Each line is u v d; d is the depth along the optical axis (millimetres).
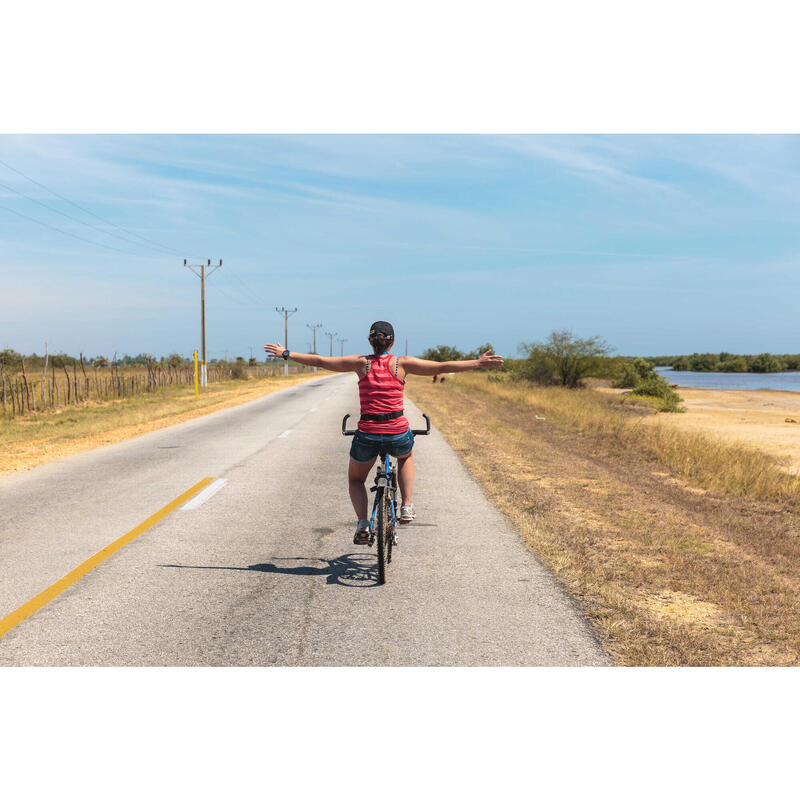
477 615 4445
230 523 7133
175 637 4109
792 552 6555
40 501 8312
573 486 9461
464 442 13953
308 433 15953
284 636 4121
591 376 41562
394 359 5188
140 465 11227
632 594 4879
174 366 58125
